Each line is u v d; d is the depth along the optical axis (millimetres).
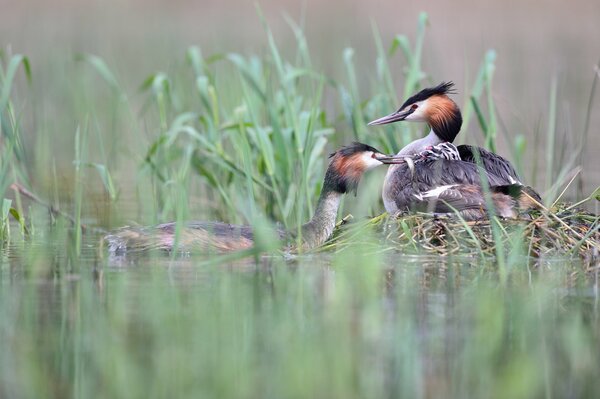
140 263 12070
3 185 13102
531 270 11633
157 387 7629
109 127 22141
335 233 13742
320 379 7820
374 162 13633
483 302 10000
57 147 20875
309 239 13266
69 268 11648
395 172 14250
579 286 10781
